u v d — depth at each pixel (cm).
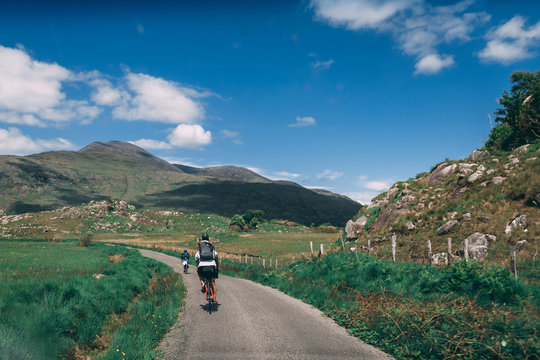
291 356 494
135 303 891
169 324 666
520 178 1884
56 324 579
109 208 11712
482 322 554
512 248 1411
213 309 838
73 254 2600
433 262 1556
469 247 1508
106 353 496
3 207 18838
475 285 801
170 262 3138
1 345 438
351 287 1034
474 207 1888
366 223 2623
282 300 979
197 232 9988
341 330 647
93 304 737
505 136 2809
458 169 2473
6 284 805
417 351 504
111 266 1647
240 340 573
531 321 531
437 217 2014
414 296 809
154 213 12625
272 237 8588
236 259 3909
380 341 568
